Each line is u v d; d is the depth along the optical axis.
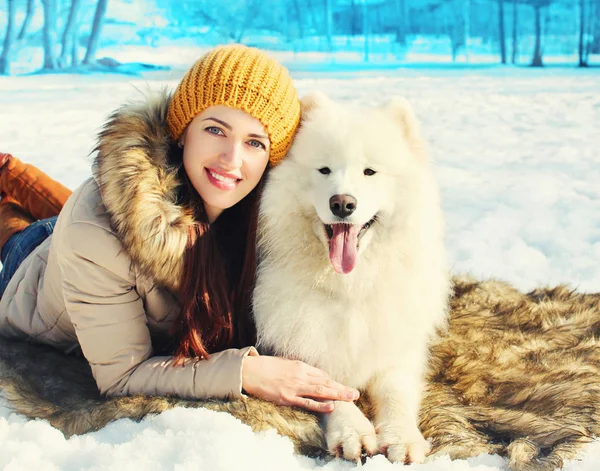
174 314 2.89
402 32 25.88
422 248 2.98
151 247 2.56
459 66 23.25
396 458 2.41
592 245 5.33
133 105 2.71
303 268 2.89
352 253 2.79
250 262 2.96
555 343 3.43
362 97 12.88
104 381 2.71
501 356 3.30
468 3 25.58
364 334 2.87
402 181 2.96
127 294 2.71
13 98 13.50
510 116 12.50
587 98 14.55
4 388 2.66
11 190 3.93
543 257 5.09
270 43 24.12
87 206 2.66
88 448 2.33
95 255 2.60
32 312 3.12
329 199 2.73
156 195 2.57
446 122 11.90
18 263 3.54
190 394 2.66
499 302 3.94
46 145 8.90
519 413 2.73
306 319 2.85
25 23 19.92
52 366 2.96
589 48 25.77
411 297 2.95
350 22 25.12
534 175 7.92
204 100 2.62
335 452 2.48
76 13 20.03
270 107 2.71
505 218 6.13
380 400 2.82
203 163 2.67
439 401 2.91
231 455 2.21
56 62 20.20
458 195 7.05
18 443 2.32
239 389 2.63
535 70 21.89
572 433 2.50
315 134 2.91
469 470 2.32
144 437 2.33
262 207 2.94
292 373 2.68
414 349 3.00
